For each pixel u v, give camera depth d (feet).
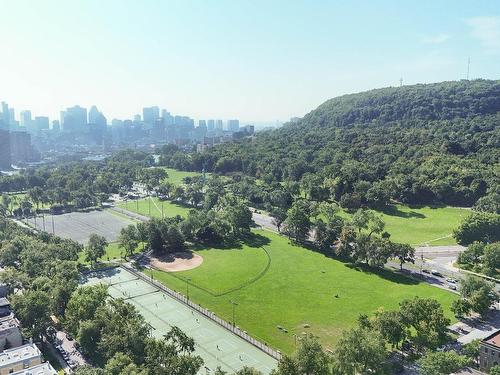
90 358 527.81
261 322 615.98
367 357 419.54
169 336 483.10
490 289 611.47
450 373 433.89
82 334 511.40
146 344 476.13
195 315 646.74
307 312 645.10
